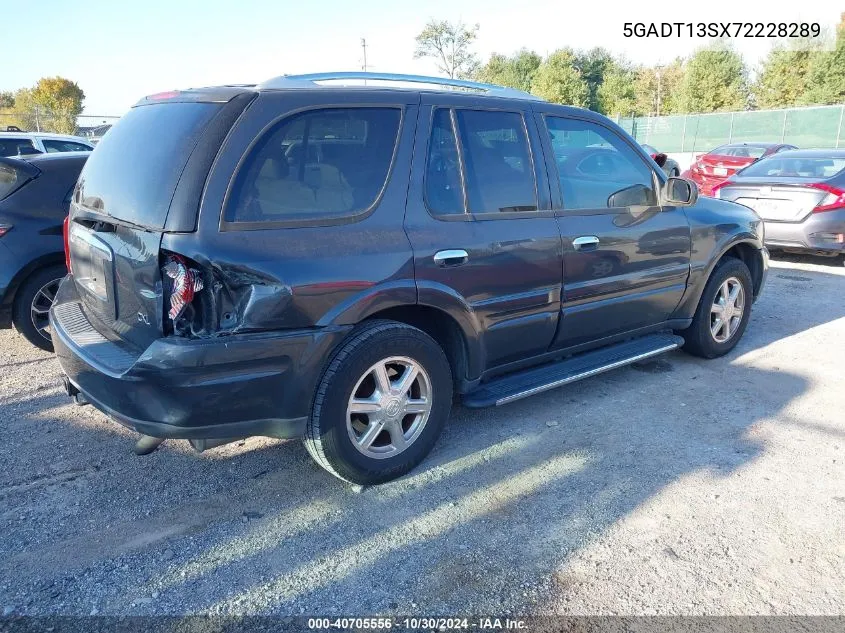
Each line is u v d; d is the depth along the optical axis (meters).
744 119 34.12
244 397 2.79
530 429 3.98
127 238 2.87
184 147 2.80
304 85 3.12
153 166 2.86
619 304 4.29
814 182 8.41
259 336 2.77
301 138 2.96
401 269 3.14
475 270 3.43
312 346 2.89
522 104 3.86
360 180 3.12
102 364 2.84
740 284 5.27
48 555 2.75
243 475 3.42
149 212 2.76
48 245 5.01
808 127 31.89
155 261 2.70
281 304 2.79
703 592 2.57
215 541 2.86
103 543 2.84
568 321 4.01
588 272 4.02
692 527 2.99
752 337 5.88
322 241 2.93
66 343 3.09
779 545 2.86
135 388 2.69
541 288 3.77
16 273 4.91
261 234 2.78
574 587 2.59
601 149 4.23
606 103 59.16
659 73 66.50
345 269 2.96
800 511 3.12
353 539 2.89
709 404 4.36
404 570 2.69
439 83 3.73
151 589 2.56
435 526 2.98
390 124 3.25
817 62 43.25
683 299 4.79
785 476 3.44
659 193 4.53
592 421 4.09
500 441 3.82
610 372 4.97
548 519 3.04
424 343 3.29
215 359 2.68
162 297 2.71
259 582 2.61
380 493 3.26
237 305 2.73
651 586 2.60
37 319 5.12
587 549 2.83
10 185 4.98
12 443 3.73
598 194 4.13
